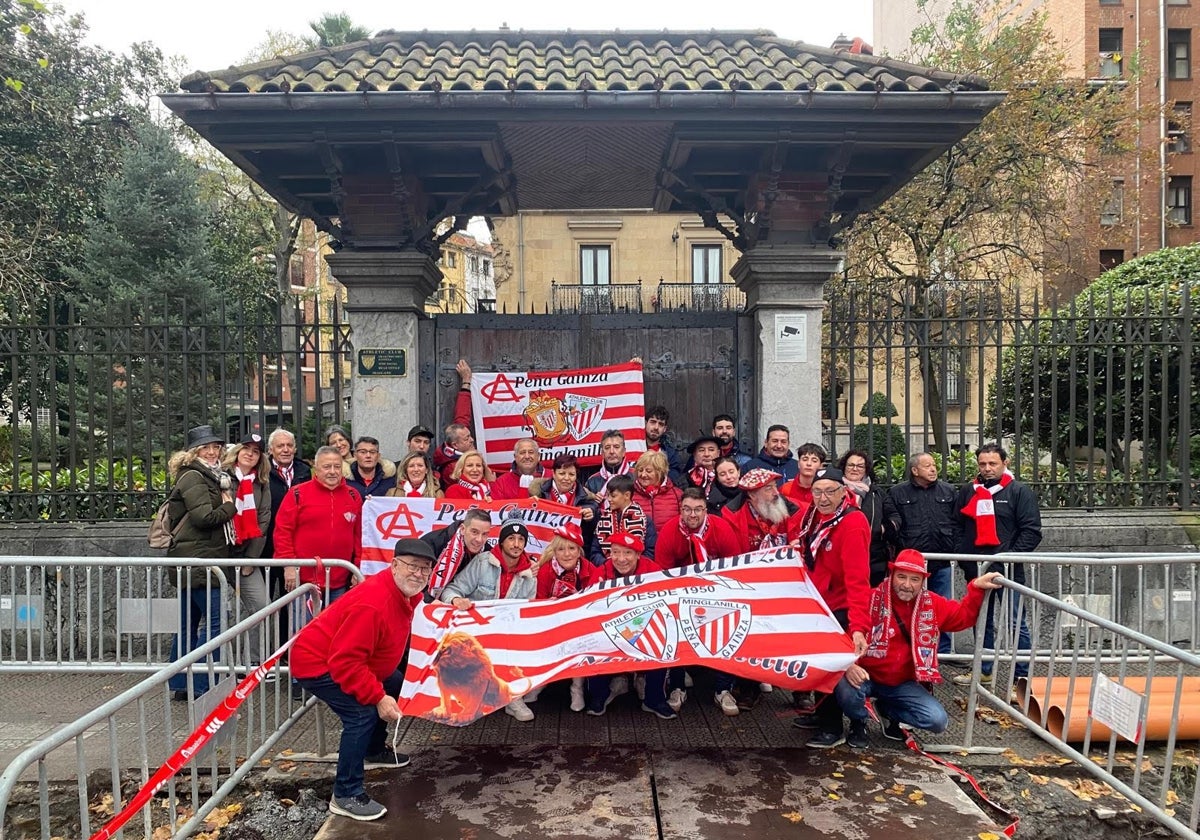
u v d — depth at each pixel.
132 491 7.28
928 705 4.71
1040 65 14.98
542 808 4.11
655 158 7.30
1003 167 14.45
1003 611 5.28
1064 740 4.70
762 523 5.40
